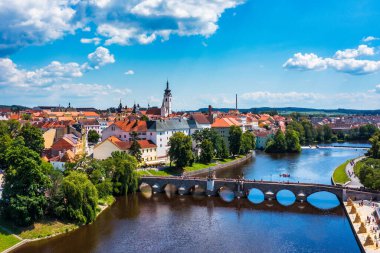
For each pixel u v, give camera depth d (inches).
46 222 4500.5
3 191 4362.7
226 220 5073.8
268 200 6048.2
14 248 4005.9
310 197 6259.8
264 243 4274.1
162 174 7406.5
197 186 7052.2
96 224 4842.5
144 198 6151.6
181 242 4291.3
